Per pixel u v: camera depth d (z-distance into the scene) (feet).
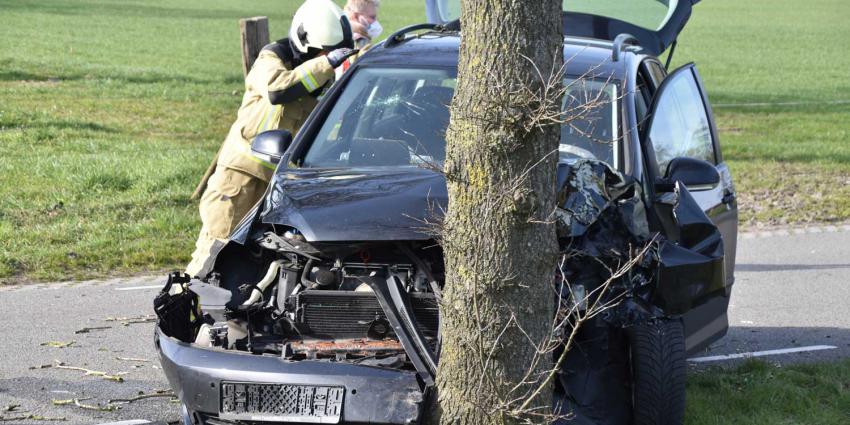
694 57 178.29
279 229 22.43
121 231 47.60
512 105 17.11
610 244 22.08
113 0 254.68
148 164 62.54
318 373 19.17
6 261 42.24
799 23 252.83
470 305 18.01
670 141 29.07
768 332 36.52
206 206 32.32
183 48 163.43
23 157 64.95
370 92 28.40
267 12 227.20
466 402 18.30
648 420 21.97
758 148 86.63
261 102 31.73
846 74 160.86
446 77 28.55
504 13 17.02
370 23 43.14
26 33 167.63
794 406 27.37
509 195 17.43
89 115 87.81
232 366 19.57
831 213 60.85
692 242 24.00
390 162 26.27
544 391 18.43
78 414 25.90
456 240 18.02
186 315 22.72
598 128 26.07
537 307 18.16
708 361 32.73
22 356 30.68
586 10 36.01
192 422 20.44
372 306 20.99
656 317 21.94
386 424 18.76
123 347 31.94
